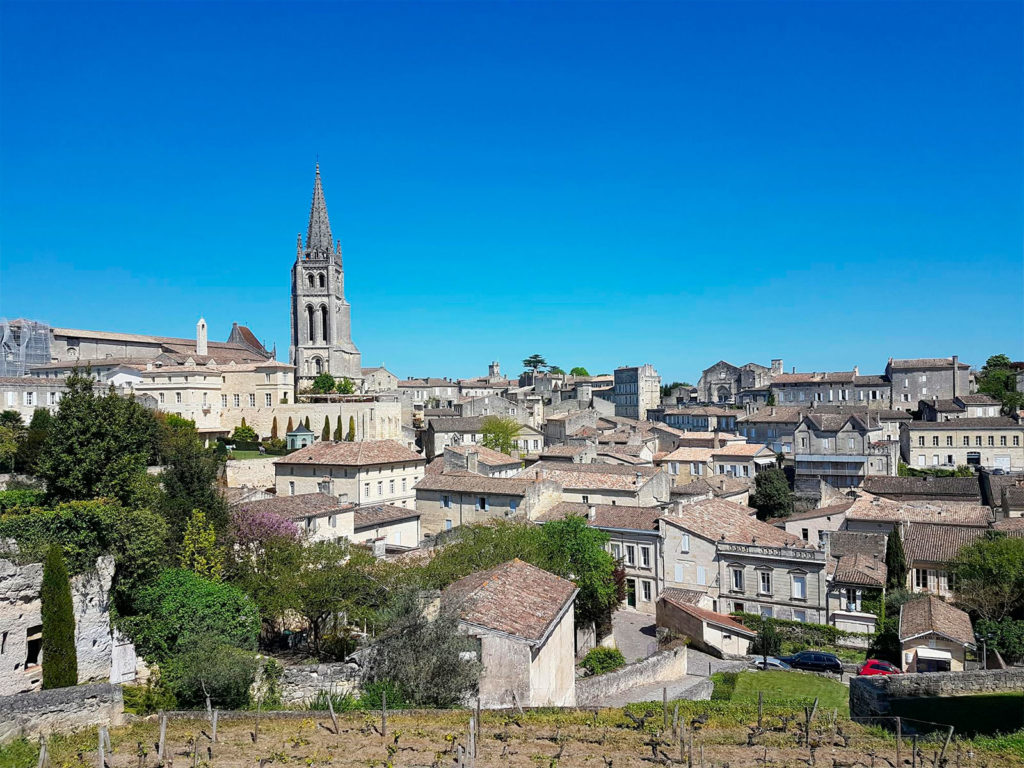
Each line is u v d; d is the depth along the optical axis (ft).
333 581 119.65
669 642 169.27
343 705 88.89
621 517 215.72
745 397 556.51
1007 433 361.10
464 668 90.22
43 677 89.92
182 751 69.62
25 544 95.35
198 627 100.94
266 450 316.81
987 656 142.61
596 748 73.31
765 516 297.53
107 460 124.98
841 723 85.05
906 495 280.10
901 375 493.36
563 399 618.03
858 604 177.99
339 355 509.76
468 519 229.25
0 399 287.28
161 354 427.74
